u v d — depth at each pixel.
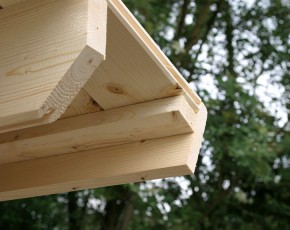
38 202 7.83
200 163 7.90
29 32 1.49
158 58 1.70
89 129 1.93
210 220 7.91
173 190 7.82
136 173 1.92
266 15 7.92
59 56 1.40
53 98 1.38
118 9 1.58
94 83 1.82
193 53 7.71
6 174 2.16
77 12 1.42
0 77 1.48
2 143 2.08
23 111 1.39
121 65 1.74
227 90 6.84
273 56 7.77
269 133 7.45
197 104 1.91
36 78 1.41
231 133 6.83
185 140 1.88
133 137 1.93
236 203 8.01
